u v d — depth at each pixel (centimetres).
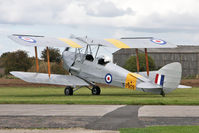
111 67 4441
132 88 4175
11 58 10925
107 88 6397
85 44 4638
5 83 7412
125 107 2920
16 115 2441
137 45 4600
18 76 4428
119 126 2019
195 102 3177
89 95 4541
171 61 14775
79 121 2191
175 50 14888
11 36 4306
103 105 3097
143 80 4066
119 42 4722
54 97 4062
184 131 1814
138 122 2148
